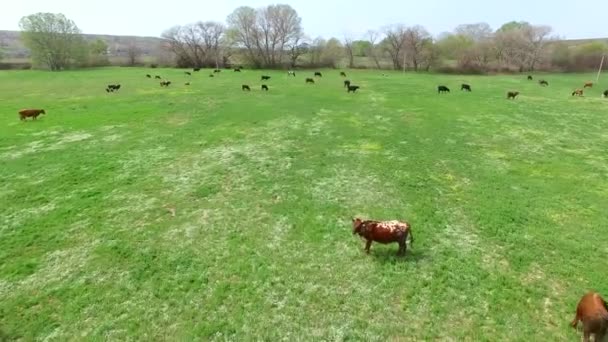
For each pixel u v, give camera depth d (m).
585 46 83.94
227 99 38.09
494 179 17.70
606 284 10.23
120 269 11.12
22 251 11.99
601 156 21.36
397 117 30.50
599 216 14.12
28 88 47.34
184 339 8.61
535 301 9.64
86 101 37.06
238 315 9.33
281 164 19.59
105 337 8.67
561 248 11.95
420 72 78.88
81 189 16.56
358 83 54.22
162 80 55.34
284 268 11.13
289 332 8.83
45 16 78.25
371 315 9.30
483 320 9.05
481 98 40.56
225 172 18.52
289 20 90.88
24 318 9.22
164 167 19.17
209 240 12.64
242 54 92.62
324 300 9.84
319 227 13.39
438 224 13.52
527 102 38.34
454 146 22.86
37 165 19.36
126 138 24.08
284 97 39.66
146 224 13.66
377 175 18.16
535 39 83.62
